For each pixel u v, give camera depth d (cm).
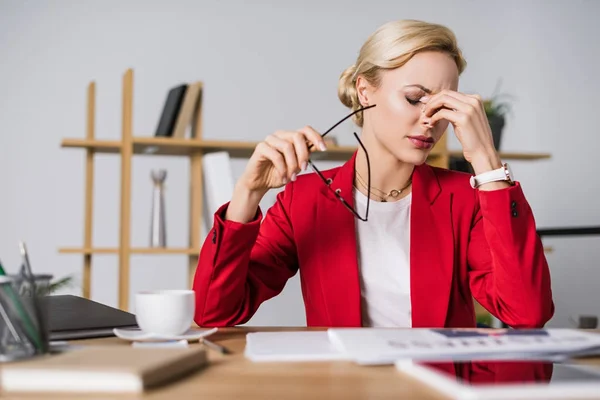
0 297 64
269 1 431
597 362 72
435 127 127
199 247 300
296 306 420
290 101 431
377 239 138
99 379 55
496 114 338
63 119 405
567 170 475
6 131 399
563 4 477
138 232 404
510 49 470
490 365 65
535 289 113
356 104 146
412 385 59
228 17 425
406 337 77
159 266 405
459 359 69
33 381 55
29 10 405
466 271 133
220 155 292
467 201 134
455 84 129
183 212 407
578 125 477
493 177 114
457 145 425
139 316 88
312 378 62
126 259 286
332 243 134
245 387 58
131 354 63
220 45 424
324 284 132
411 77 126
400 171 139
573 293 468
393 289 135
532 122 472
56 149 403
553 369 64
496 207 112
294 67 433
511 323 118
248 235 114
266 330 104
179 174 407
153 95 415
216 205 289
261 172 112
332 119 436
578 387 50
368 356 68
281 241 138
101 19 412
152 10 417
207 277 115
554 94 475
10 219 397
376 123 133
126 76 288
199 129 306
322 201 137
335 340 77
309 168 365
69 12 409
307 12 436
